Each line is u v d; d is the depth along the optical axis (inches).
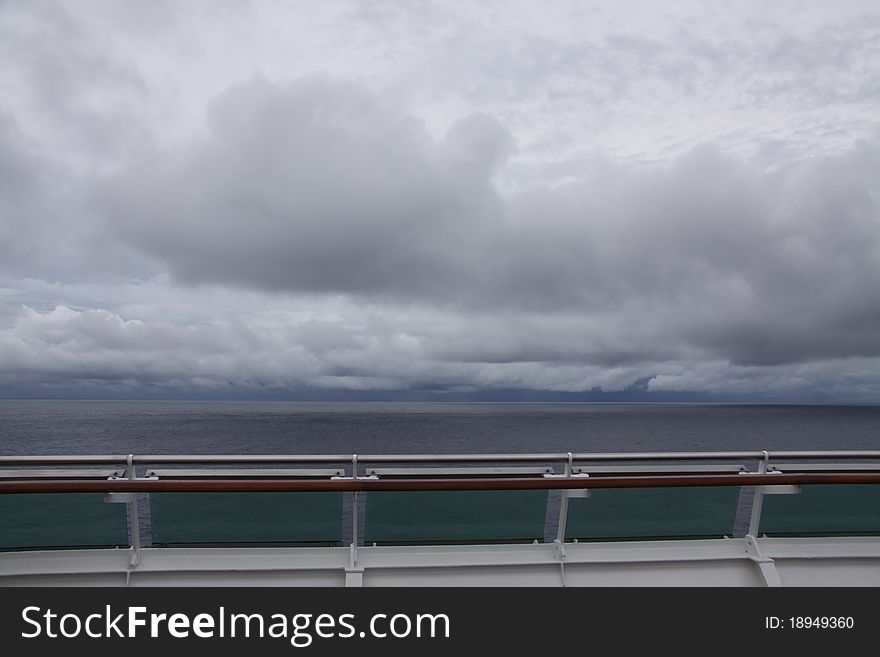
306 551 176.9
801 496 192.1
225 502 176.7
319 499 179.9
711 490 188.7
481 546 180.9
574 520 184.4
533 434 4923.7
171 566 170.2
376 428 5920.3
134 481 154.2
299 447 3464.6
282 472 171.6
